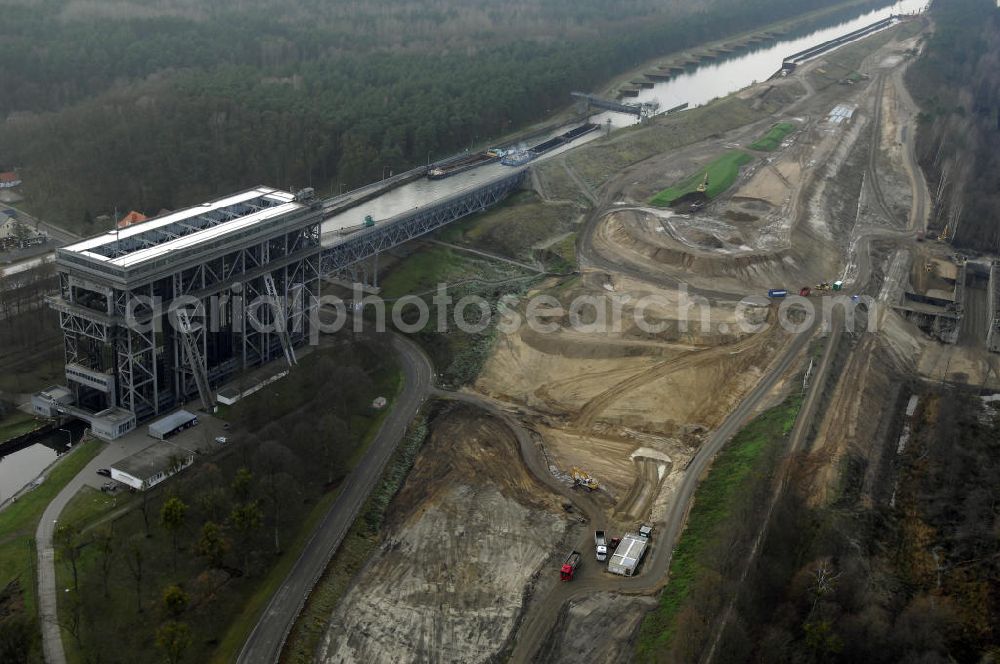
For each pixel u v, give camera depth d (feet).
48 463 654.94
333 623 526.57
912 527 605.73
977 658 501.15
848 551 554.05
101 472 625.00
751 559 538.06
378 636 520.01
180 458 629.92
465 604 544.62
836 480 630.33
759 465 634.84
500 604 545.03
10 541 558.97
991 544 573.74
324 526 596.70
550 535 602.85
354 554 578.66
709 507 617.62
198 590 529.04
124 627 503.61
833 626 492.13
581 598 548.72
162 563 548.31
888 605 528.63
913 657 477.77
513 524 611.06
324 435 645.51
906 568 571.69
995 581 546.67
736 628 485.56
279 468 611.47
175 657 468.75
